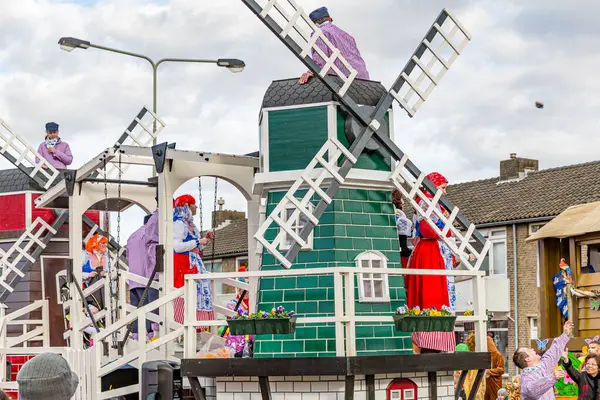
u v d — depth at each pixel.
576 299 17.67
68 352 17.80
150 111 23.48
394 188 16.20
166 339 16.67
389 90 15.64
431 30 15.90
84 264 21.25
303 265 15.30
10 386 18.73
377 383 14.69
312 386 14.38
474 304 15.55
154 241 19.11
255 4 14.74
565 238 18.38
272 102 15.98
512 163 40.84
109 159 18.44
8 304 22.81
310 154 15.66
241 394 14.78
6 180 23.39
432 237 15.84
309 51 15.41
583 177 38.06
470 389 17.31
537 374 13.44
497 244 38.28
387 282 15.42
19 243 22.03
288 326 14.07
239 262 45.66
